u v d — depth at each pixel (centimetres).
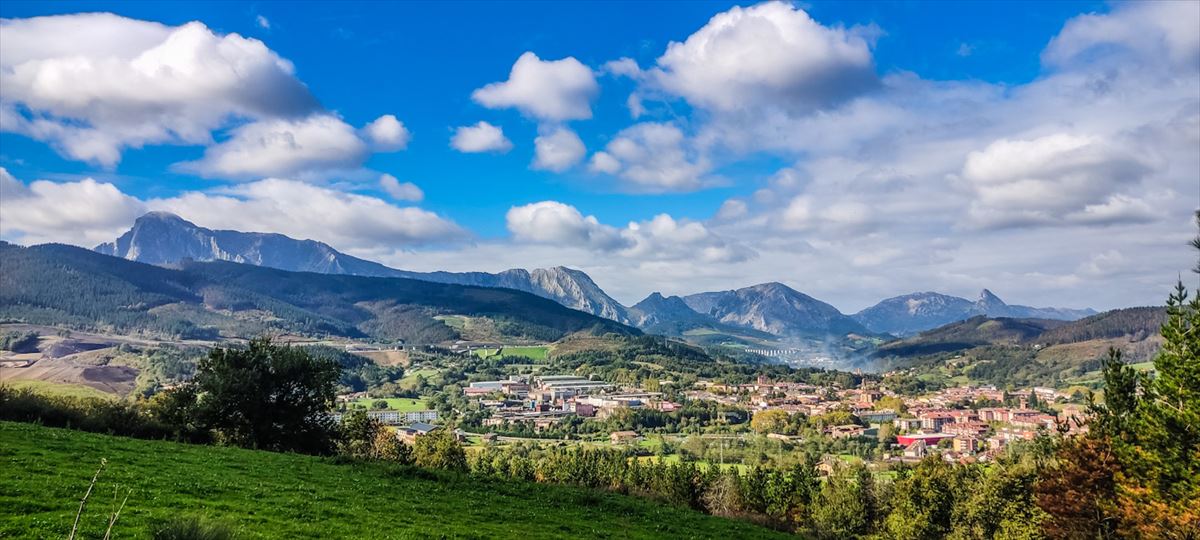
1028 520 7531
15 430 4434
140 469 3762
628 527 4506
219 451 5038
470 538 3306
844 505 10256
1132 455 4659
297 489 3856
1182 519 3834
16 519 2420
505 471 12688
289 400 6775
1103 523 5097
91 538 2334
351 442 8244
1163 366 4562
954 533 8644
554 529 3991
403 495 4259
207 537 1177
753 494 10462
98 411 5891
